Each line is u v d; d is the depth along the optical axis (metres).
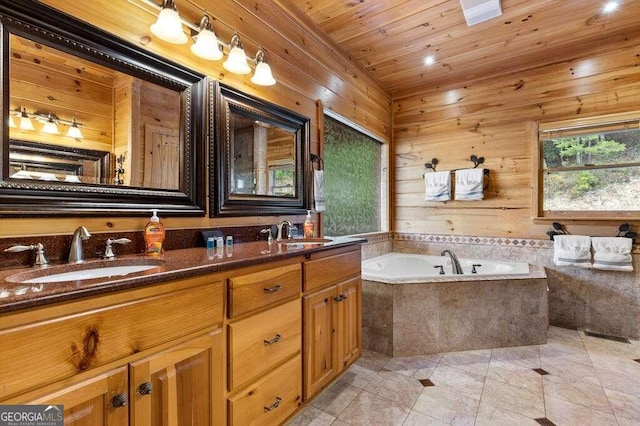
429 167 3.54
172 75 1.49
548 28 2.49
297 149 2.26
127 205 1.30
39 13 1.09
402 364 2.15
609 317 2.72
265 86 2.01
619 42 2.67
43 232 1.09
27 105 1.07
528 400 1.74
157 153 1.44
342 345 1.81
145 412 0.88
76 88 1.20
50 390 0.71
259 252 1.38
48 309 0.70
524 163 3.06
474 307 2.37
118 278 0.84
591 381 1.93
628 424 1.54
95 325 0.78
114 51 1.29
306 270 1.53
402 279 2.36
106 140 1.28
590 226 2.80
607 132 2.76
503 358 2.23
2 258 1.00
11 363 0.65
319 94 2.52
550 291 2.94
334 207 2.94
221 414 1.10
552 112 2.95
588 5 2.21
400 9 2.26
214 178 1.66
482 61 3.02
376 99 3.44
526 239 3.05
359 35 2.58
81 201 1.17
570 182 2.91
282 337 1.37
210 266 1.05
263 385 1.27
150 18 1.43
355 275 1.97
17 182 1.04
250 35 1.92
